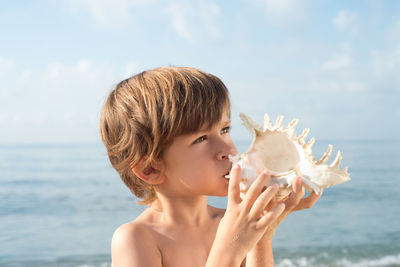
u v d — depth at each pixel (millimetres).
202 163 1282
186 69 1416
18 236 12234
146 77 1421
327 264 9125
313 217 14500
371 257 9625
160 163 1338
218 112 1298
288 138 1279
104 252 10227
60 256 9906
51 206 17641
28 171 32469
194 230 1487
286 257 9664
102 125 1544
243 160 1261
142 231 1413
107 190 21953
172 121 1266
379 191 20578
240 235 1156
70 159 45969
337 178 1197
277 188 1157
